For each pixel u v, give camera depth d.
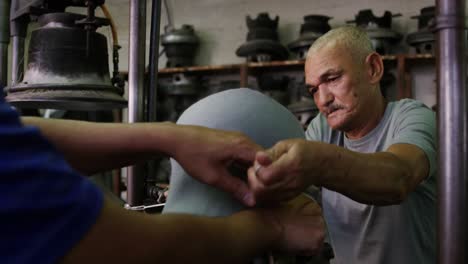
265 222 0.61
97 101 1.05
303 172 0.60
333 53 1.39
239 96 0.68
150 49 1.13
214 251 0.54
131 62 1.11
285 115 0.68
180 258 0.51
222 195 0.65
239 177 0.65
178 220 0.52
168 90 4.39
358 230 1.48
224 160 0.63
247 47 4.12
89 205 0.45
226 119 0.66
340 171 0.68
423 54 3.69
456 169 0.56
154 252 0.49
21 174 0.42
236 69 4.21
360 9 4.34
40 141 0.45
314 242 0.63
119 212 0.48
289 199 0.62
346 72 1.38
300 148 0.60
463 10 0.56
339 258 1.53
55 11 1.18
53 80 1.08
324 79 1.41
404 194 0.89
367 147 1.48
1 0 1.36
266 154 0.59
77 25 1.12
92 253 0.45
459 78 0.56
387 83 3.95
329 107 1.43
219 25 4.80
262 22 4.25
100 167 0.69
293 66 4.09
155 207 0.89
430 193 1.37
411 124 1.24
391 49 4.02
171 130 0.65
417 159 1.05
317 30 4.10
